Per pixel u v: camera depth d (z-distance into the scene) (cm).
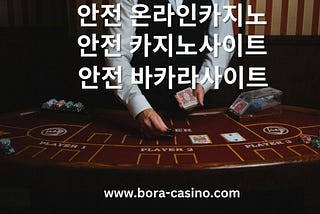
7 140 192
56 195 202
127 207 198
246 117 241
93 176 171
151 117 206
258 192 204
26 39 407
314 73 418
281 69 415
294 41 410
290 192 209
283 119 248
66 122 242
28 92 416
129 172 170
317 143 195
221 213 201
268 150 192
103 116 255
